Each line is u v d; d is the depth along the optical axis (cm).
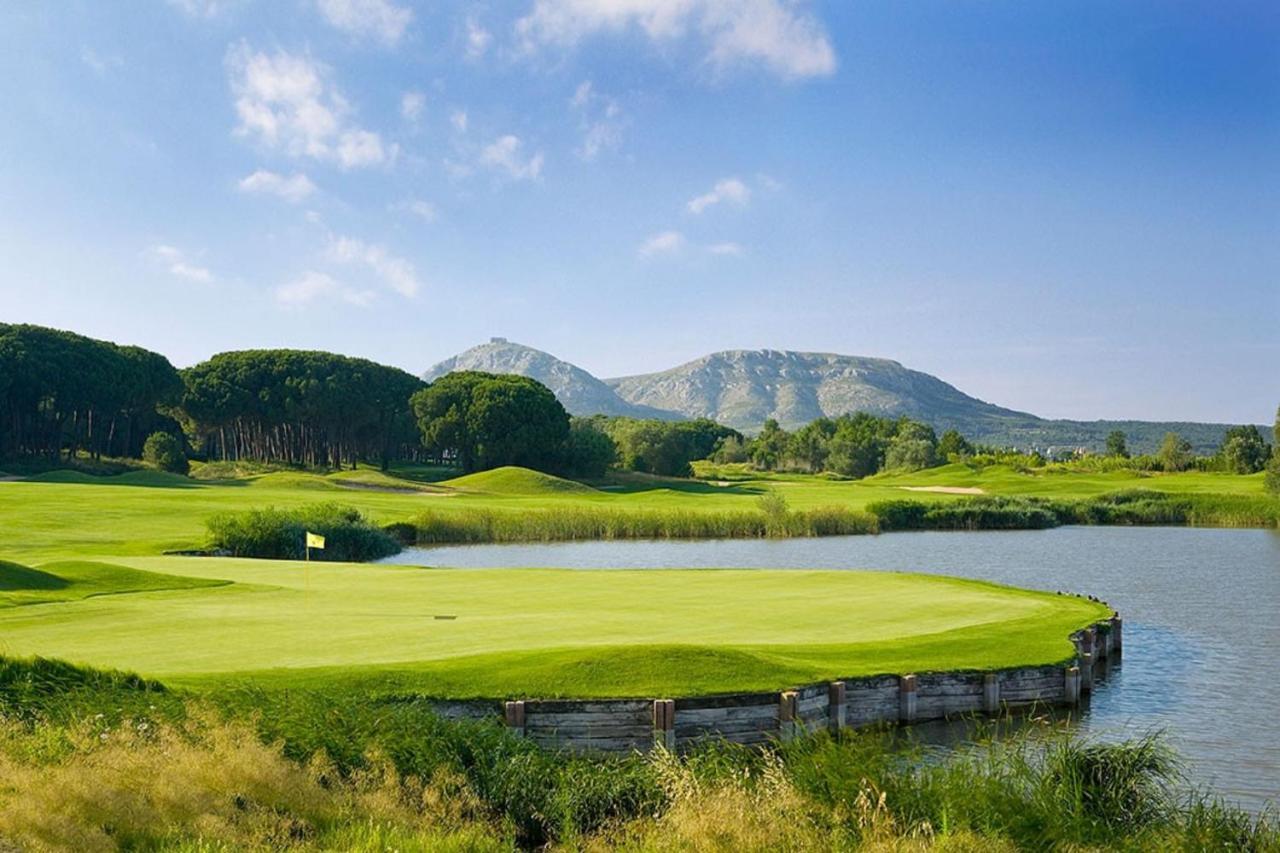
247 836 1154
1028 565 5525
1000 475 14875
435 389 15438
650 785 1419
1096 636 2584
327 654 1959
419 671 1794
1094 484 13000
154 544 5056
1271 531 8106
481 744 1503
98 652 1964
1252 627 3316
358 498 8994
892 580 3453
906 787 1333
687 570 3744
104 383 12794
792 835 1200
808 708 1825
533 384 15400
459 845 1187
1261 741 1955
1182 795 1623
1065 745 1476
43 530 5591
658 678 1803
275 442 16950
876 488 13350
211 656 1931
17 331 12544
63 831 1102
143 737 1371
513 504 9444
